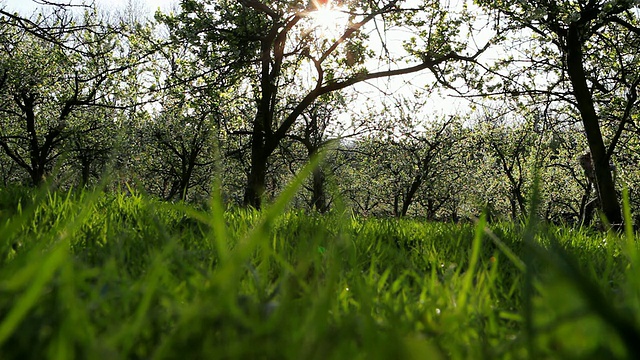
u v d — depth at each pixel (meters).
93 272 1.12
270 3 19.58
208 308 0.91
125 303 1.14
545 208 39.34
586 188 36.69
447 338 1.19
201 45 18.78
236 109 29.81
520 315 1.32
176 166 38.38
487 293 1.61
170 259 1.56
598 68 18.30
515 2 16.22
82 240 2.52
